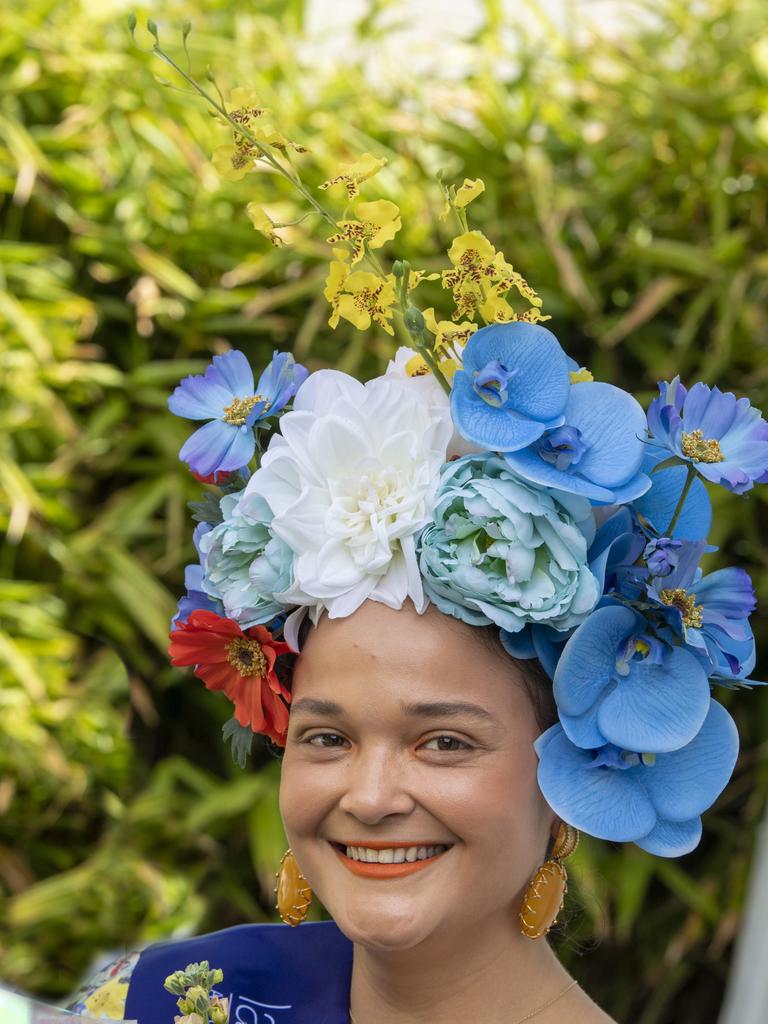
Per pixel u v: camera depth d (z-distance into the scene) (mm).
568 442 1080
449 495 1090
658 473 1155
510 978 1210
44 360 2639
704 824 2605
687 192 2689
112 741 2713
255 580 1147
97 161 2703
